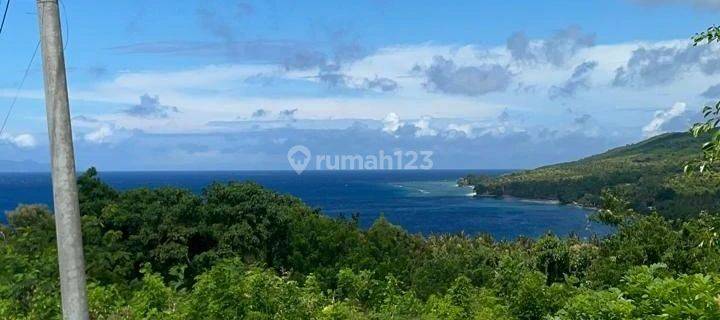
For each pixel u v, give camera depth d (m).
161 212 30.20
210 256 29.33
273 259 33.44
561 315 5.66
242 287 7.78
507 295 9.90
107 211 28.69
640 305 4.91
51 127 4.83
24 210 30.88
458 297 10.48
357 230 36.62
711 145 4.95
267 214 33.28
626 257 16.62
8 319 7.51
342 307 8.70
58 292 8.13
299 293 8.57
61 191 4.84
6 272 8.73
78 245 4.90
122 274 19.78
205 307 7.62
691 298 4.51
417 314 10.36
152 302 8.23
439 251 50.47
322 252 33.16
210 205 32.50
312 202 194.25
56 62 4.82
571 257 27.50
